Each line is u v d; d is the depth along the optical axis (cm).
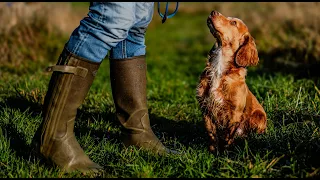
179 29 1862
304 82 653
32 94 582
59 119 337
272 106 526
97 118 526
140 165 344
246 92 464
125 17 322
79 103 342
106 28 324
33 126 431
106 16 320
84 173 341
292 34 955
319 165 343
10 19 890
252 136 436
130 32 370
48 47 901
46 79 691
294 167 332
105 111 554
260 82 679
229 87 448
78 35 329
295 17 991
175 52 1339
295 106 499
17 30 880
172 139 462
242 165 338
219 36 468
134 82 382
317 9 987
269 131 437
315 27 909
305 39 872
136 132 392
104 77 817
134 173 332
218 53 464
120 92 386
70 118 342
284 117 478
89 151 382
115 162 365
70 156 341
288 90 596
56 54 896
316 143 368
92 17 324
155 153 381
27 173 327
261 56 938
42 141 340
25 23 902
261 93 623
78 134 450
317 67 754
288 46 889
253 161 352
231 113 450
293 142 390
